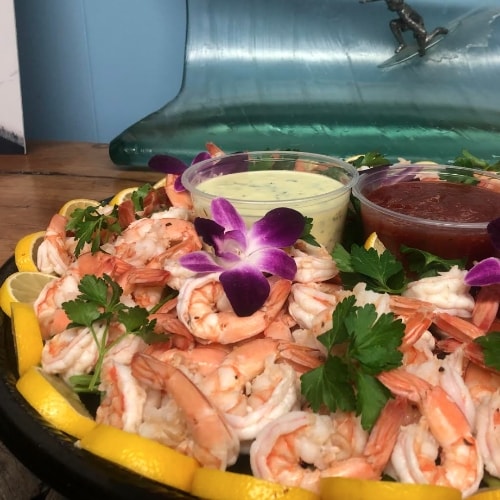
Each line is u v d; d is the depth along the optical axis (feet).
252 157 1.37
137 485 0.70
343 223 1.25
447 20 2.42
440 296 0.95
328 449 0.73
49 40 2.60
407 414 0.76
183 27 2.54
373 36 2.47
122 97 2.69
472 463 0.71
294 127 2.35
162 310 0.99
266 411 0.77
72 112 2.74
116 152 2.18
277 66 2.52
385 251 1.00
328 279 1.01
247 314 0.90
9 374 0.91
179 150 2.21
